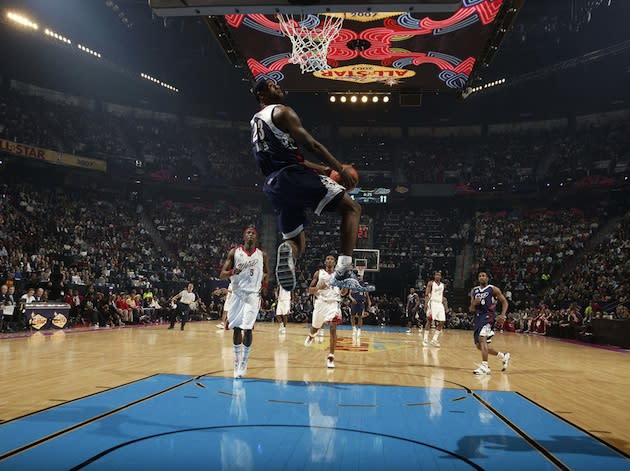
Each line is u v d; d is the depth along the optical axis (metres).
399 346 13.98
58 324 16.58
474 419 5.14
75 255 24.06
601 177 31.08
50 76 32.53
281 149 3.21
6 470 3.27
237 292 7.48
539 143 37.56
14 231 23.33
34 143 29.41
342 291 11.42
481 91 33.88
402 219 37.66
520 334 23.50
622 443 4.39
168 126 38.34
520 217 35.19
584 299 24.44
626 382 8.44
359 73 15.07
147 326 20.00
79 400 5.46
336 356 10.74
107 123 35.12
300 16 11.41
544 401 6.33
